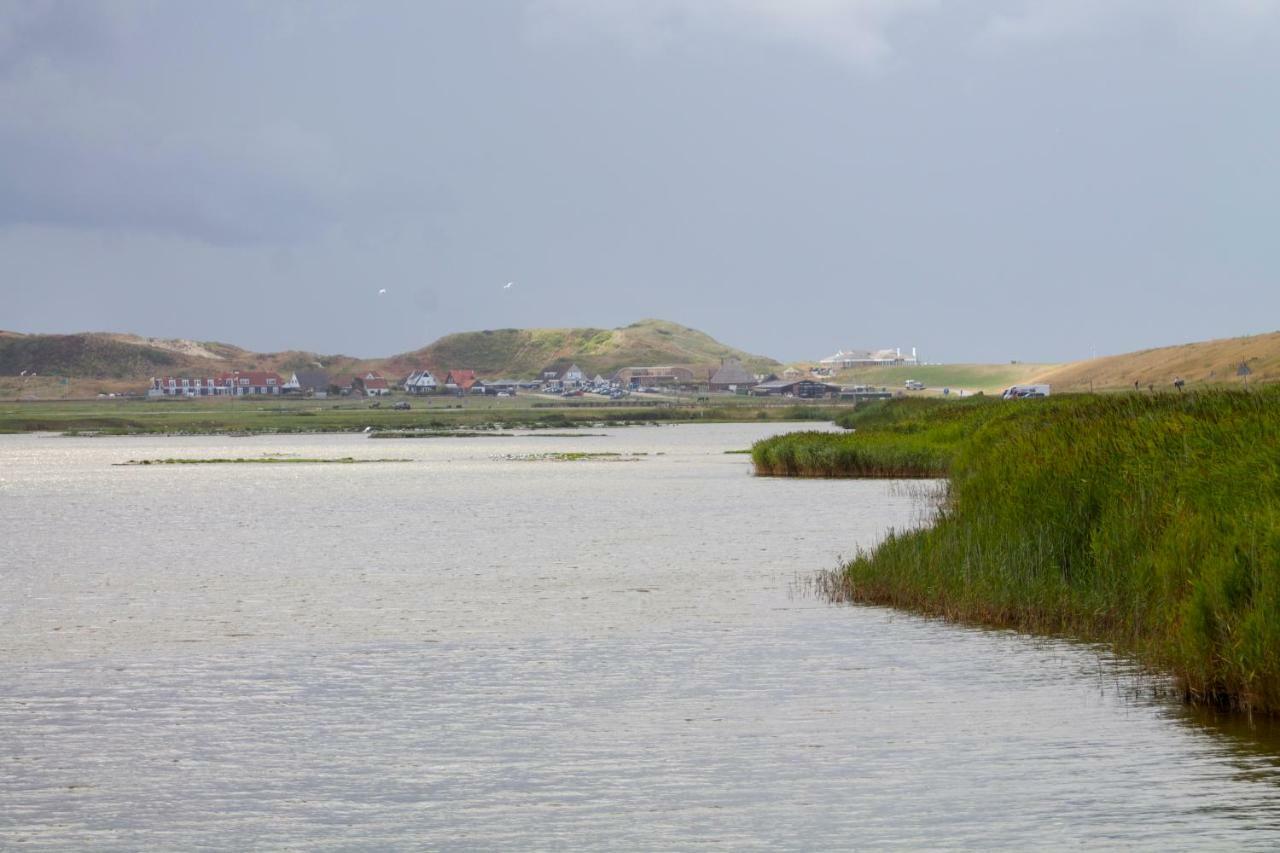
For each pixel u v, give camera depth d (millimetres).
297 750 37188
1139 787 32031
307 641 54312
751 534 96688
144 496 154500
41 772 35375
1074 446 60969
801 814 31078
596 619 58375
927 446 155375
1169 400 74125
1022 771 33625
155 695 44250
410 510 128625
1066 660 45938
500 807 32094
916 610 57062
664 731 38438
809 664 46812
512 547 91438
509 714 40844
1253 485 47188
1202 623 38531
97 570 81312
